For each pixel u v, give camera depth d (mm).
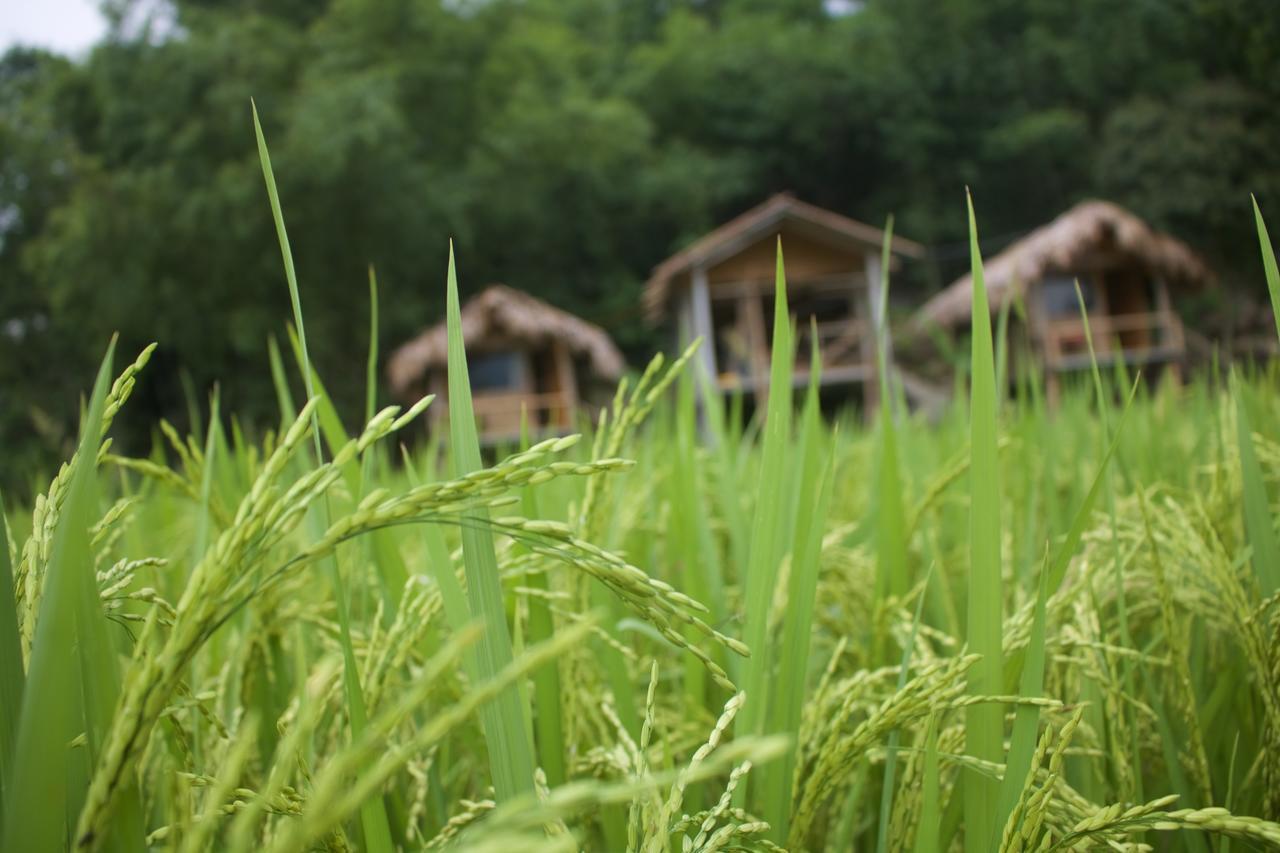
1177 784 854
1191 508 1128
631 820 618
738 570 1329
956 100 47000
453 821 695
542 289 44375
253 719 336
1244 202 6137
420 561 1300
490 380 25188
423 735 321
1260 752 854
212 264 32844
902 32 49812
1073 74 32875
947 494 1715
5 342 31516
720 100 53750
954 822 820
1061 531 1525
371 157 33906
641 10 68938
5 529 466
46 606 399
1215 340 1367
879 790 1003
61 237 33000
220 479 1550
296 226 33906
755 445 2525
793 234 28344
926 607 1268
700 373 1349
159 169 32906
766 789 777
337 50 38344
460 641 304
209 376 32844
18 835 380
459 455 660
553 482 1822
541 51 46812
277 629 988
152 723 387
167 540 1686
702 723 1046
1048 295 21312
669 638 488
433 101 41438
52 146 38500
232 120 33594
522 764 618
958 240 43656
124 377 542
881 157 50188
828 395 28016
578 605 1003
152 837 478
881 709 698
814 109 50281
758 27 56375
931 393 22281
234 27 36469
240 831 321
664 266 27922
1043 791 634
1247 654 846
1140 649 1176
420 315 36094
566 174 44719
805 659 813
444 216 37781
